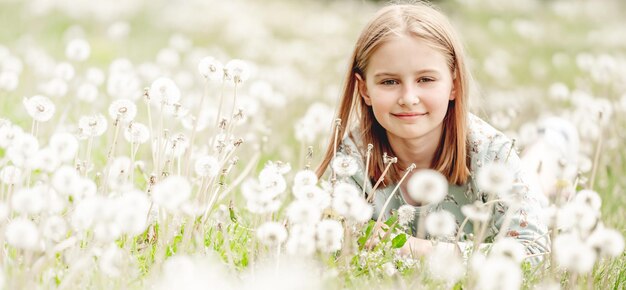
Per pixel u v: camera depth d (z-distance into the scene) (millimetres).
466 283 2195
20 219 2184
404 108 2652
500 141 2852
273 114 4980
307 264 2236
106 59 7062
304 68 7816
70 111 4355
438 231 2080
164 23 9617
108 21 9398
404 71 2645
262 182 2262
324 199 2285
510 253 2111
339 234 2152
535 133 3998
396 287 2158
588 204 2346
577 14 13430
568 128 3957
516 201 2266
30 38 7348
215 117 3229
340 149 2949
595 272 2422
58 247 2119
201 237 2393
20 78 5418
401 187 2912
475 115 3150
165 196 2045
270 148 4277
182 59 7586
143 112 4863
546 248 2545
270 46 8891
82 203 2094
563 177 2631
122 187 2506
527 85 7523
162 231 2422
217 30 9516
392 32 2664
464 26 11570
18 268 2129
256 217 2350
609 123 4547
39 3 9312
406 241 2500
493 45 10031
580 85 6238
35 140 2205
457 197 2885
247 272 2260
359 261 2426
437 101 2670
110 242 2227
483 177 2051
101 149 3787
